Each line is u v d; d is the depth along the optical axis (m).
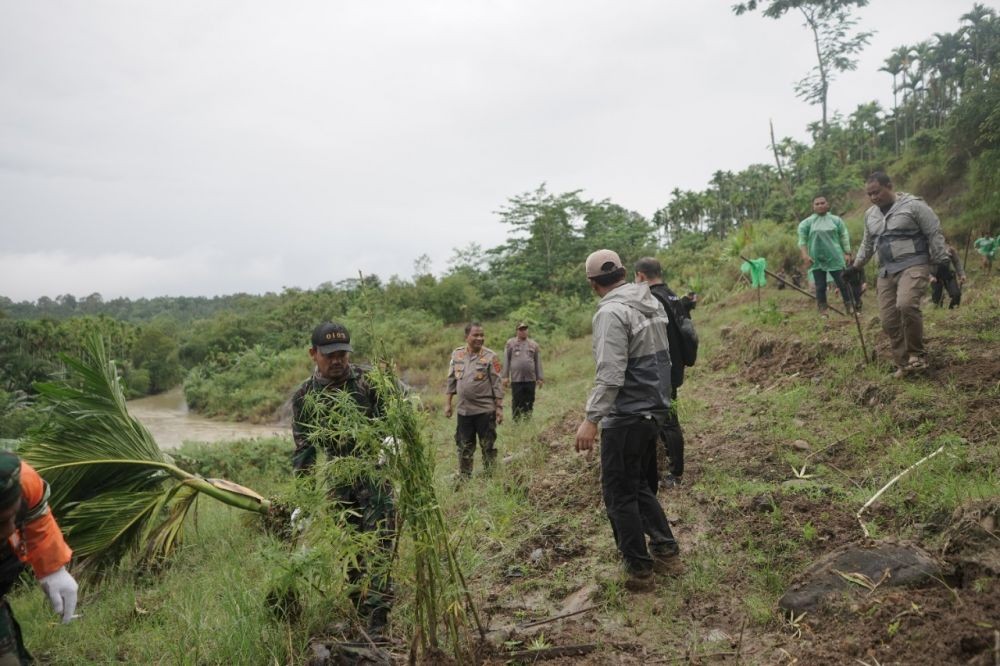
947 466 4.32
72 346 47.00
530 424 8.68
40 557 2.65
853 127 42.88
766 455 5.36
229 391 36.53
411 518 2.83
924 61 52.59
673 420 5.11
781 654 2.87
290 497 3.12
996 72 22.06
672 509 4.74
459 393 7.12
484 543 4.20
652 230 38.59
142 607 4.47
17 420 25.91
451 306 36.12
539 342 24.73
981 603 2.62
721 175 44.38
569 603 3.73
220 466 11.56
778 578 3.52
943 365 5.88
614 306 3.62
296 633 3.30
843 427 5.57
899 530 3.74
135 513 5.08
